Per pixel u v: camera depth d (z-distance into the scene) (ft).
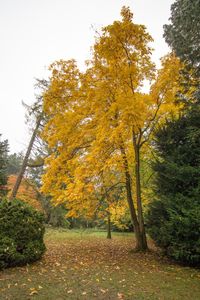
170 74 34.65
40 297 16.83
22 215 26.71
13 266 24.95
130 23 32.55
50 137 36.42
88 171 33.50
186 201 28.25
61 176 36.68
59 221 84.07
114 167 35.99
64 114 36.32
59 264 27.04
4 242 24.47
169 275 24.40
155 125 39.63
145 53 34.71
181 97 38.78
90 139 37.60
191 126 30.96
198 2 38.63
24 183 83.97
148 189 44.98
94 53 35.70
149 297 17.75
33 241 27.40
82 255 34.88
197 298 17.92
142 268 27.25
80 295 17.54
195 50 38.27
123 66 34.37
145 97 33.50
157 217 32.86
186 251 26.84
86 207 39.29
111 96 34.60
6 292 17.47
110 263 29.55
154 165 34.81
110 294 17.99
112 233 76.84
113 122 33.06
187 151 31.22
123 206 48.19
